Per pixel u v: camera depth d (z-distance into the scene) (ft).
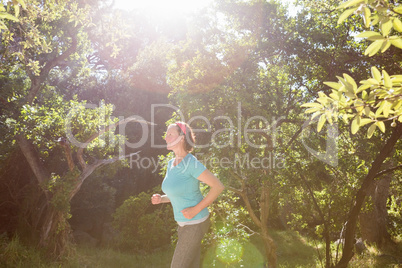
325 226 27.07
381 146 26.91
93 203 57.88
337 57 27.86
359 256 41.70
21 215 48.16
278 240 54.03
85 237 54.24
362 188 25.35
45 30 43.57
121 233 47.62
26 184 50.26
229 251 24.79
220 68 24.27
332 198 26.94
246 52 25.84
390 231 54.90
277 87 25.43
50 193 40.06
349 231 25.95
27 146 41.70
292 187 24.77
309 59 28.37
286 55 29.01
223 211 25.73
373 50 5.07
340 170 25.71
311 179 25.61
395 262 39.45
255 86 24.44
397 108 5.90
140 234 46.39
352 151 26.86
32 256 35.58
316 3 29.14
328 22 29.53
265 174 22.63
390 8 4.89
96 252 44.55
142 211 48.19
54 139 37.91
